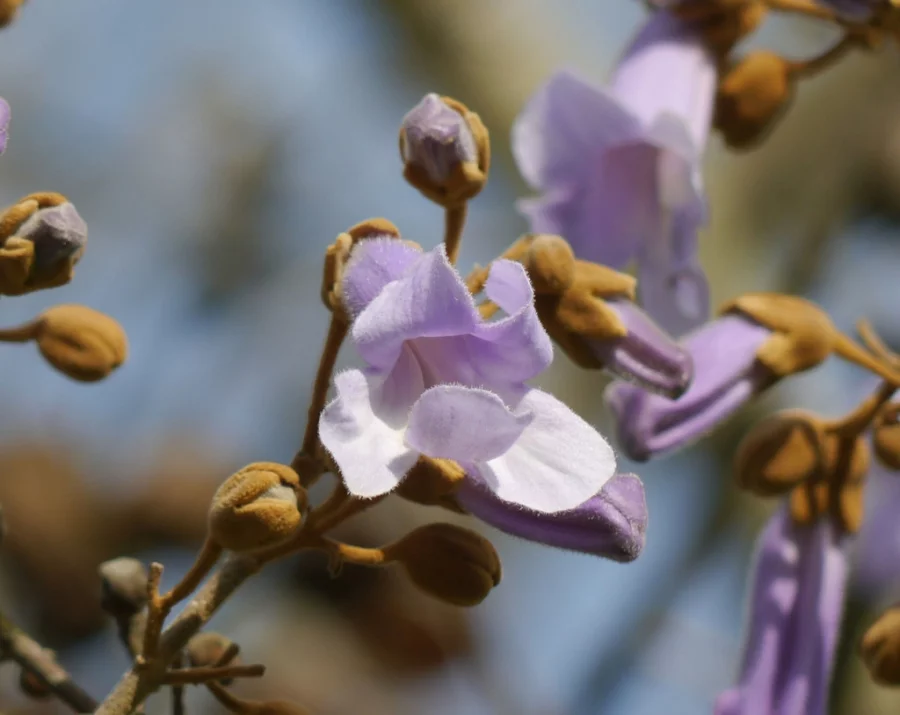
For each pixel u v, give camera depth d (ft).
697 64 2.11
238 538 1.73
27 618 2.48
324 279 1.77
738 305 1.98
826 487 2.00
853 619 2.42
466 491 1.77
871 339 1.99
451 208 1.82
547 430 1.72
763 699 1.98
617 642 2.52
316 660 2.54
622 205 2.08
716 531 2.53
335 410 1.71
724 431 2.54
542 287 1.86
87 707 1.90
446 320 1.72
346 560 1.79
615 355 1.87
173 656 1.76
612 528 1.76
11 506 2.50
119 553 2.53
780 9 2.10
